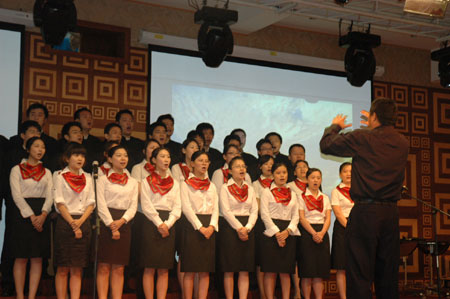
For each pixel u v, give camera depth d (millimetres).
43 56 5949
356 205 3240
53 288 5441
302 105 7195
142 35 6305
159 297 4875
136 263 5316
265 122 6949
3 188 5211
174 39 6449
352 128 7492
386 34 7445
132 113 6301
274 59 7020
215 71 6746
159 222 4770
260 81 6980
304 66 7262
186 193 4980
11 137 5449
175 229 5312
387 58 7914
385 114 3312
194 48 6602
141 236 4879
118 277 4758
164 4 6551
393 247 3217
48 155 5410
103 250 4641
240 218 5141
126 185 4785
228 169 5535
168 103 6480
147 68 6426
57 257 4551
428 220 7871
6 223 5176
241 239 5086
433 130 8102
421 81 8117
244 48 6789
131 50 6379
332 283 6988
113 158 4789
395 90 7906
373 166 3191
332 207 5664
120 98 6277
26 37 5879
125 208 4762
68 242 4539
